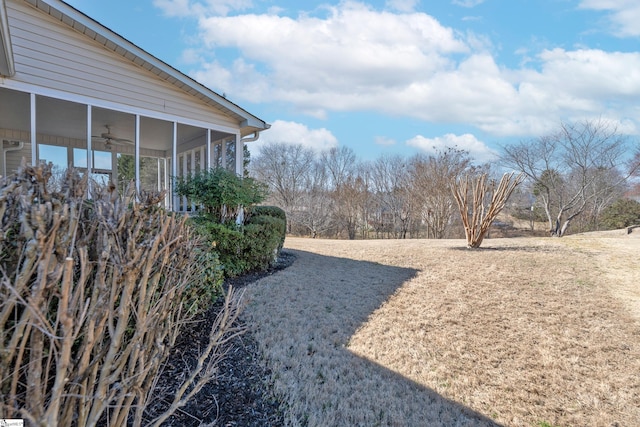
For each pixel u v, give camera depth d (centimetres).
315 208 2405
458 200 924
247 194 655
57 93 519
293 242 1246
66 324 125
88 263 155
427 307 478
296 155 2712
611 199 1822
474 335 401
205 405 242
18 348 137
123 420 164
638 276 621
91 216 183
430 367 337
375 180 2448
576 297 518
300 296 504
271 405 258
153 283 182
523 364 346
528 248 892
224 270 561
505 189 880
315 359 332
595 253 807
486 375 328
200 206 648
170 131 794
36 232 128
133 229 179
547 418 272
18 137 803
